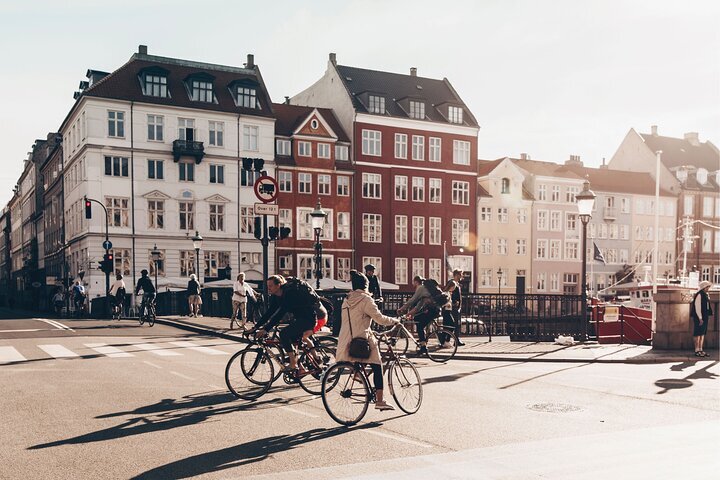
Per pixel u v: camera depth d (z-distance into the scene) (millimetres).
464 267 60875
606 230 69500
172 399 9797
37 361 14039
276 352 10258
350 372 8250
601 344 19469
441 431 7848
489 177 63438
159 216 49781
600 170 72750
